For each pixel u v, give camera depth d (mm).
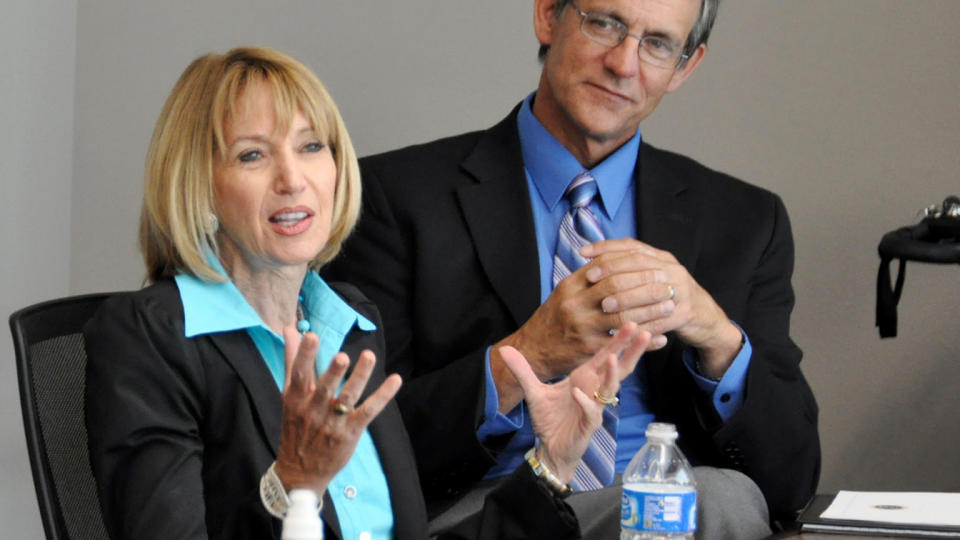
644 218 7566
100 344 5230
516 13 10375
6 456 9227
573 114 7309
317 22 10375
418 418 6832
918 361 10156
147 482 5000
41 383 5375
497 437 6820
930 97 10078
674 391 7332
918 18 10078
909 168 10117
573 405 5242
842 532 5043
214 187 5449
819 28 10180
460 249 7383
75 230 10359
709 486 5992
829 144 10203
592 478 6910
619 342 5285
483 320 7301
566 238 7441
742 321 7555
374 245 7473
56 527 5172
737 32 10266
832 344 10266
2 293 9164
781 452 7266
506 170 7590
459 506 6953
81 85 10359
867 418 10234
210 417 5297
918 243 8648
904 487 10180
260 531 4887
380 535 5629
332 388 4324
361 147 10414
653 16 7152
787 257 7922
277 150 5441
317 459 4453
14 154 9336
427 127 10430
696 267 7566
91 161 10359
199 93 5473
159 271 5617
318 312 5895
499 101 10422
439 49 10422
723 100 10297
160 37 10375
